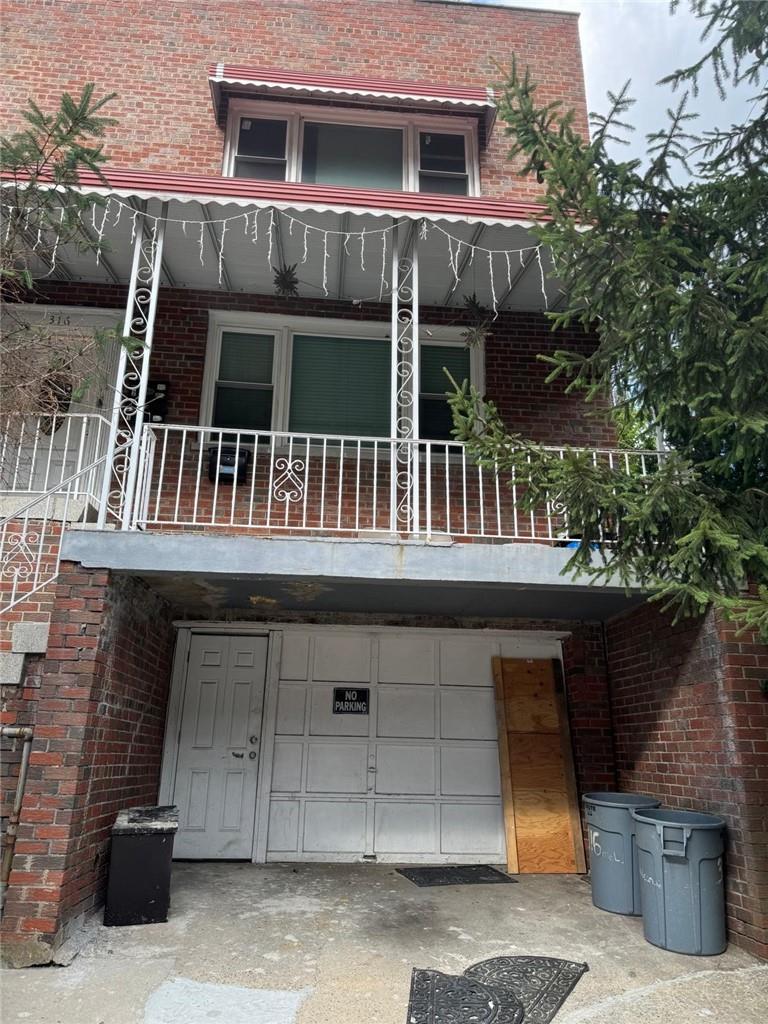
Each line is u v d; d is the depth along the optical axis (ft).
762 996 13.61
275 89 27.66
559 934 16.74
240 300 26.63
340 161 28.58
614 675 24.32
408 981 13.97
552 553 18.93
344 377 26.96
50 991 13.43
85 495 19.72
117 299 25.88
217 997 13.23
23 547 18.11
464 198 20.80
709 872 16.05
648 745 21.53
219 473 22.61
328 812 23.68
